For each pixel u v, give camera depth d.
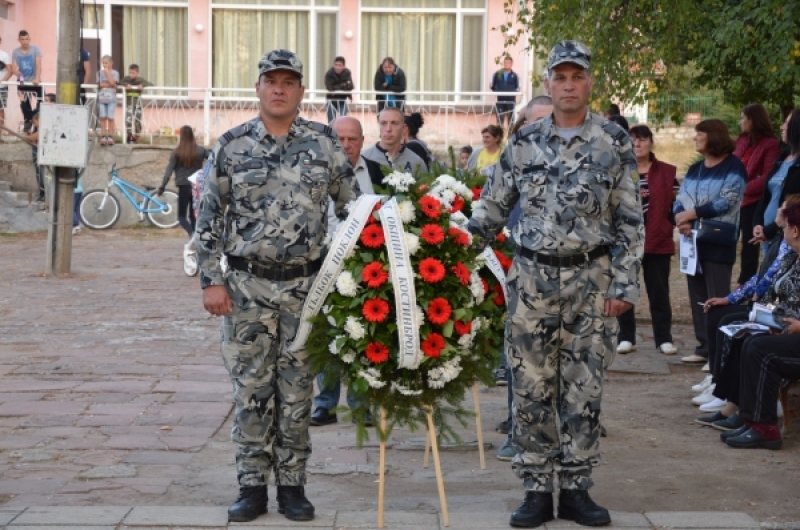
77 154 13.66
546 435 4.98
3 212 19.61
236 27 23.50
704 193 8.71
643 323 11.14
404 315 4.77
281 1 23.42
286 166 4.83
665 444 6.58
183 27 23.52
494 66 23.20
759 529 4.87
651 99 12.86
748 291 7.38
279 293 4.86
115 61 23.52
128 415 7.10
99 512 5.03
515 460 5.02
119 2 23.34
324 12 23.47
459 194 5.49
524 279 4.86
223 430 6.82
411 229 4.91
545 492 4.95
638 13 11.80
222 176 4.85
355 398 5.02
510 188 4.95
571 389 4.89
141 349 9.38
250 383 4.92
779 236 7.25
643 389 8.24
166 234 19.73
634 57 11.82
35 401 7.45
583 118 4.80
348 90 22.05
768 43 10.19
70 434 6.62
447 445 6.53
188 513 5.04
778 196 7.95
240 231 4.84
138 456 6.16
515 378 4.95
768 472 5.93
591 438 4.89
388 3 23.34
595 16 11.59
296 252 4.83
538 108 6.01
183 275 14.36
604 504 5.33
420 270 4.81
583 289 4.81
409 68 23.53
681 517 5.00
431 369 4.89
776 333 6.64
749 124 9.70
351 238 4.82
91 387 7.90
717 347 6.97
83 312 11.23
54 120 13.57
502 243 5.61
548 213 4.79
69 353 9.14
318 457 6.22
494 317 5.38
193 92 23.30
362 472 5.95
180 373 8.43
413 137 10.45
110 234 19.59
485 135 12.95
